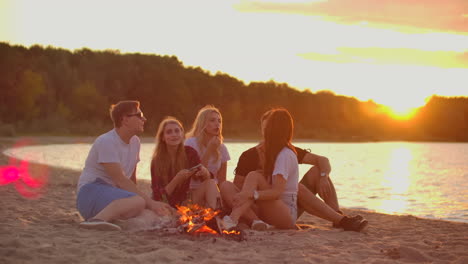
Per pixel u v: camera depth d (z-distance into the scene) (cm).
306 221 571
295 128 10181
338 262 341
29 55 6838
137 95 7156
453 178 1612
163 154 481
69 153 2422
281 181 447
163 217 440
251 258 342
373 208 838
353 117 11325
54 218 489
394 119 12069
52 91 6075
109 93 6944
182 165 480
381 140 11225
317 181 504
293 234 436
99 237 392
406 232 496
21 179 978
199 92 8469
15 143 3350
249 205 447
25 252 328
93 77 6881
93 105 6184
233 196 468
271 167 451
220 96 8694
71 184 912
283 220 456
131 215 441
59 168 1368
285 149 453
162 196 472
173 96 7362
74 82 6412
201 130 516
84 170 462
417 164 2608
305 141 9488
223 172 527
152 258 329
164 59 8406
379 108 12081
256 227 450
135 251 353
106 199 436
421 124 12038
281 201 456
